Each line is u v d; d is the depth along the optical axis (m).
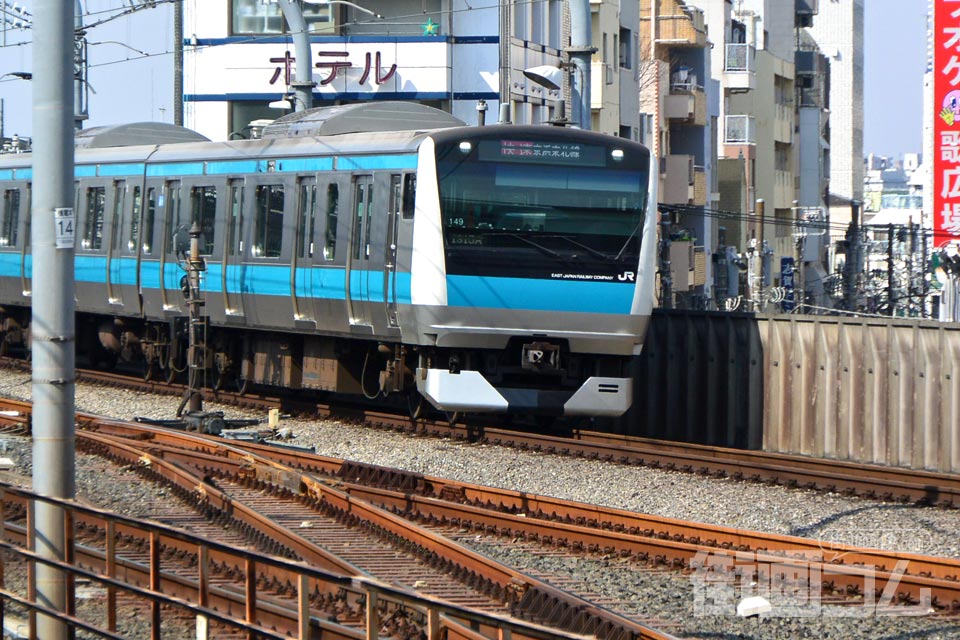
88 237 102.31
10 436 70.94
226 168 88.25
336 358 82.50
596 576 44.56
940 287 149.50
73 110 35.00
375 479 59.56
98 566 43.75
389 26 152.50
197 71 153.88
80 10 98.56
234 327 88.31
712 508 57.62
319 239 80.19
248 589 28.83
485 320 72.31
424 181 71.94
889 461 75.06
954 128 125.75
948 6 124.62
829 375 77.94
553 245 73.00
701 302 190.00
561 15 176.12
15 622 37.50
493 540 49.78
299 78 105.94
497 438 74.06
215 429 76.38
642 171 74.69
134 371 110.62
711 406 83.12
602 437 77.38
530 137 72.88
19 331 114.56
